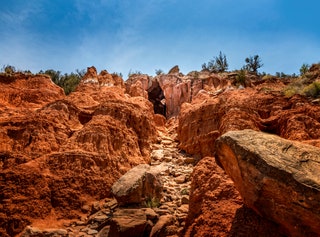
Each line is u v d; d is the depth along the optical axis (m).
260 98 12.29
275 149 4.54
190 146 12.73
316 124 9.23
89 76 19.23
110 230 5.89
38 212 7.14
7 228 6.58
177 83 24.92
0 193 7.13
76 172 8.48
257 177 4.27
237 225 4.71
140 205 7.26
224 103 12.75
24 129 9.47
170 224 6.09
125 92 22.16
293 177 3.88
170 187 8.92
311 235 3.81
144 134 12.52
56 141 9.66
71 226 6.96
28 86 16.06
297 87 15.05
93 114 12.11
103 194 8.43
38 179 7.74
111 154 9.80
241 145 4.56
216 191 5.74
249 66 30.02
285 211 4.03
